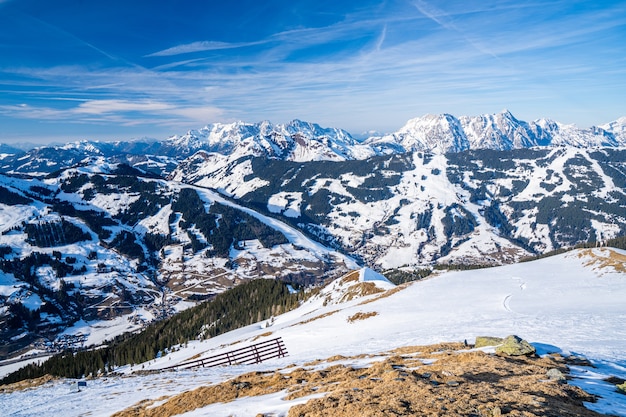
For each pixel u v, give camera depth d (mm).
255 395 26188
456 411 15859
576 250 120500
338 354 45969
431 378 22016
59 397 46969
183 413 25734
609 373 23688
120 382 51719
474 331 47875
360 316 81062
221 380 39844
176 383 43562
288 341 78625
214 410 23703
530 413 15094
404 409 16391
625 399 17656
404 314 74625
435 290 97125
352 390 20641
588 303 63938
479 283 99625
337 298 140500
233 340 126500
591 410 16078
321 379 27438
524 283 93438
